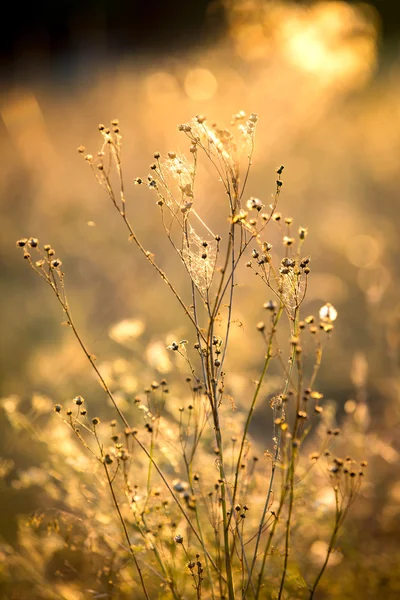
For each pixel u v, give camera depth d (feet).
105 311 15.80
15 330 14.96
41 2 45.80
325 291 15.58
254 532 8.11
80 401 6.28
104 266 17.37
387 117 25.36
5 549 8.21
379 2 40.11
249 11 26.40
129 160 22.18
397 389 11.88
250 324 14.42
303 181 20.93
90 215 19.60
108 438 9.39
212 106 25.22
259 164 22.02
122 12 48.65
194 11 47.93
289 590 7.61
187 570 7.04
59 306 15.87
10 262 18.85
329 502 8.13
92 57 39.55
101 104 30.22
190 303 15.58
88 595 7.74
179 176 6.09
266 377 12.33
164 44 45.60
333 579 8.12
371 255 16.61
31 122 26.17
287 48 24.98
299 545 8.28
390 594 8.07
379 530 9.25
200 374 12.13
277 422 6.15
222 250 16.17
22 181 22.61
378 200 19.97
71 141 26.58
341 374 13.23
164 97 27.61
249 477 7.91
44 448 10.33
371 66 28.27
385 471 10.27
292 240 6.04
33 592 8.25
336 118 26.58
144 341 13.89
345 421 10.80
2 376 13.19
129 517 7.91
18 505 9.73
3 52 44.62
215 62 30.94
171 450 8.34
